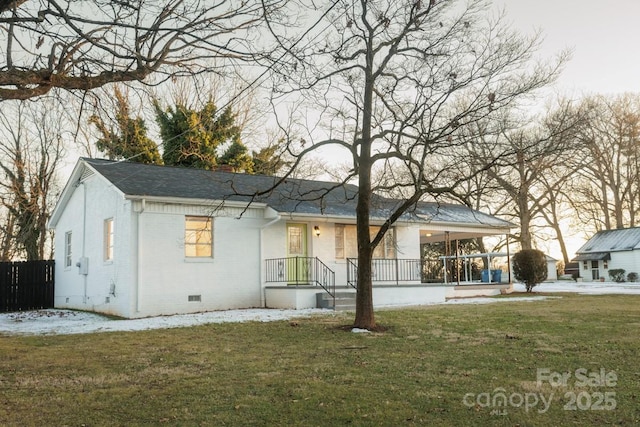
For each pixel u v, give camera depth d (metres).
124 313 15.30
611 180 42.72
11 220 29.69
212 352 8.78
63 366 7.81
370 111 11.18
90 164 17.53
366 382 6.46
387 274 20.27
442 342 9.37
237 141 28.12
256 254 17.53
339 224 19.45
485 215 24.78
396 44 10.29
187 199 15.88
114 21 5.57
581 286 30.95
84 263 18.11
